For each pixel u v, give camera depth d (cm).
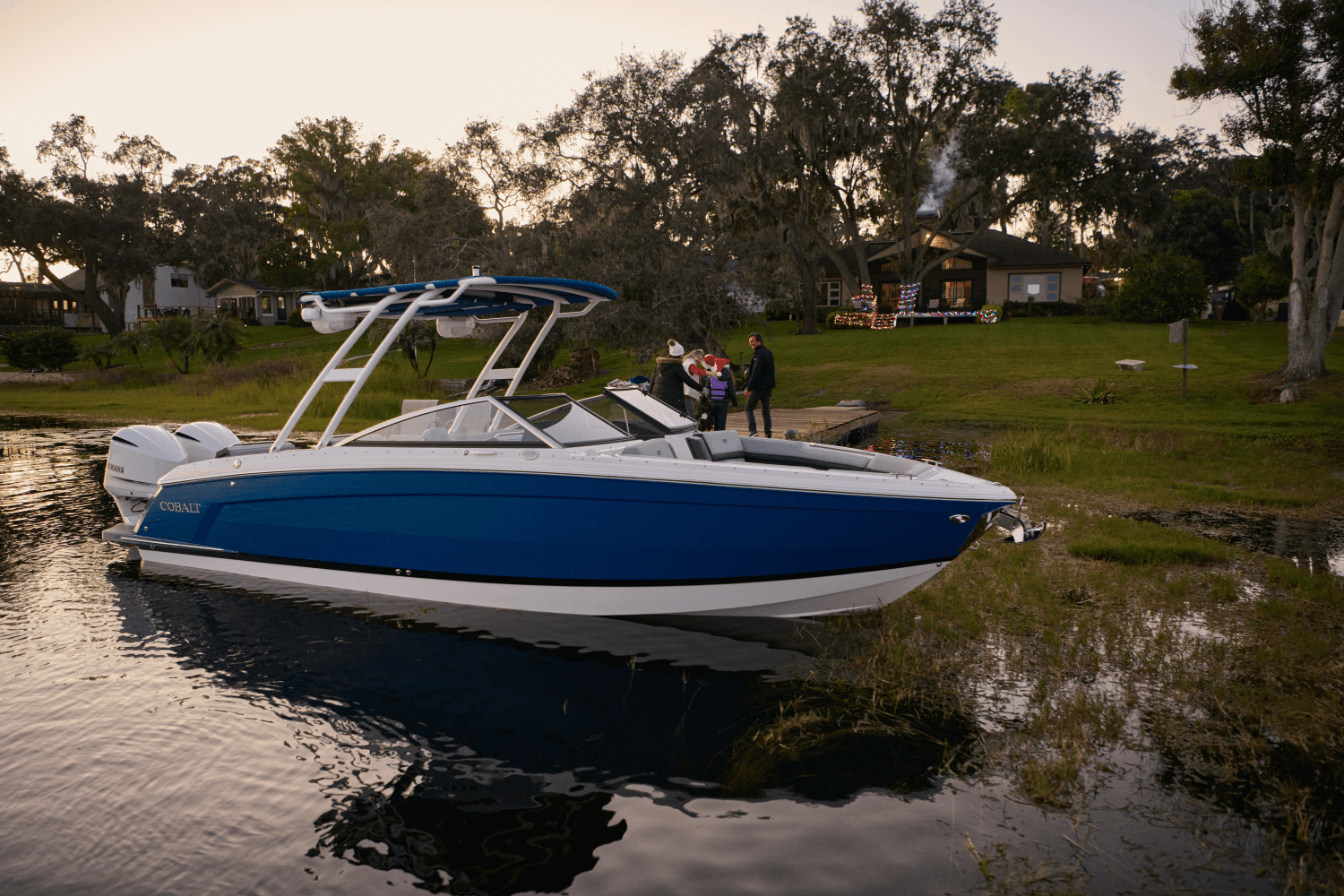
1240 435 1394
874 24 3344
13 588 609
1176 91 1750
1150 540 724
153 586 615
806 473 500
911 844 301
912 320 3850
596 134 2334
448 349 4150
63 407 2297
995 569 650
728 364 1044
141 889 279
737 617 551
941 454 1255
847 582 519
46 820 318
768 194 3334
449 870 290
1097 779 343
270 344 4659
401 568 572
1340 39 1559
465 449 554
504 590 555
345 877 286
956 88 3441
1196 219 4469
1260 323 3522
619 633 529
